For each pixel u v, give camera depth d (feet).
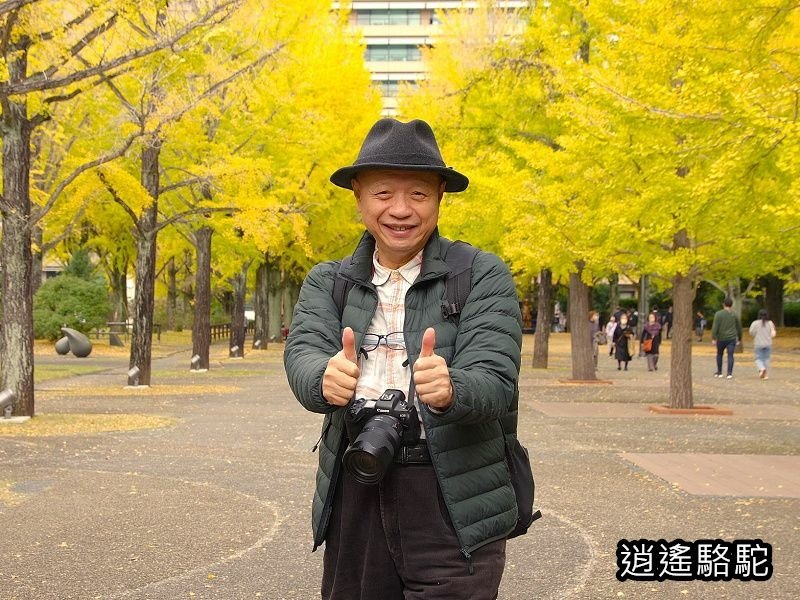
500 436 7.39
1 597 13.66
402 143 7.27
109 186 42.98
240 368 77.46
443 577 7.04
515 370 7.13
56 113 40.70
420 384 6.40
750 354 110.01
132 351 55.06
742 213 29.78
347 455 6.40
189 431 34.42
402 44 244.83
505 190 50.88
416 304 7.45
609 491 22.68
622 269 43.98
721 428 36.42
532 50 53.47
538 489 22.93
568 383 60.34
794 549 16.89
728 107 25.62
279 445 30.78
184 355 100.89
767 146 24.26
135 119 40.04
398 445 6.68
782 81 27.76
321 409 6.88
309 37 72.18
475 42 68.69
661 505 20.93
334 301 7.79
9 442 30.35
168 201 65.77
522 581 14.87
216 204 52.65
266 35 59.52
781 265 41.32
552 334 186.80
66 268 108.17
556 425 37.22
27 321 36.19
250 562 15.81
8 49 33.04
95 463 26.48
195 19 36.14
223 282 138.10
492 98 55.93
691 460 27.73
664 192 34.12
